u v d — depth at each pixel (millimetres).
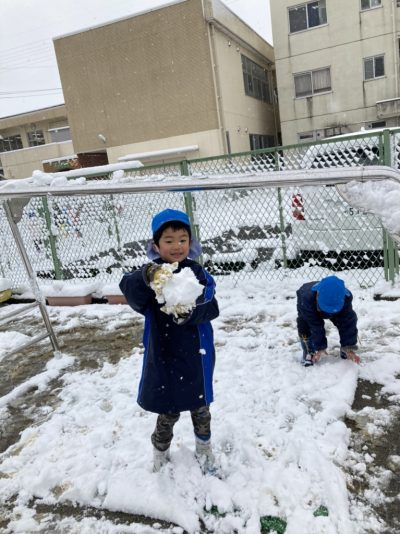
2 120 28828
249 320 4207
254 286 5102
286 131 19828
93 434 2604
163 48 17656
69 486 2234
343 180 1952
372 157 4480
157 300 1784
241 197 5176
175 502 2012
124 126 19266
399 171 1874
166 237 1918
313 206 4879
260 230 5188
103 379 3373
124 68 18547
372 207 1918
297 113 19453
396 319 3754
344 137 4801
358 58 17875
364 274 4840
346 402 2654
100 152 21000
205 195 5312
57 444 2592
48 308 5512
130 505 2033
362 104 18250
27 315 5316
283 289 4926
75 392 3186
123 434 2598
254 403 2764
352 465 2176
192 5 16703
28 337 4559
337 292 2770
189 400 1987
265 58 22297
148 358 2018
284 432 2439
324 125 19078
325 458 2180
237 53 19297
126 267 5766
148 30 17656
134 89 18609
